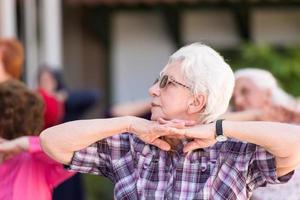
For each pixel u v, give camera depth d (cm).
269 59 1132
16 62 479
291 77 1130
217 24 1224
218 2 1123
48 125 510
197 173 281
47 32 945
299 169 379
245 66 1134
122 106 578
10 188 335
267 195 385
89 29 1173
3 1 837
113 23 1216
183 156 283
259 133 273
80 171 293
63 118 656
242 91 459
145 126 279
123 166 289
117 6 1138
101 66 1198
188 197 278
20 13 893
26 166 336
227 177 280
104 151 293
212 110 282
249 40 1225
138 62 1228
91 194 923
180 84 281
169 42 1226
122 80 1224
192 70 281
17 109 346
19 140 333
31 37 908
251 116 447
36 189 335
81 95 663
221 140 276
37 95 355
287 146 271
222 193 278
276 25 1226
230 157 283
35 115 351
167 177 283
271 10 1202
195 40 1224
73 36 1162
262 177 283
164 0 1120
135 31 1221
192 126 278
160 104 285
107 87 1207
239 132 274
